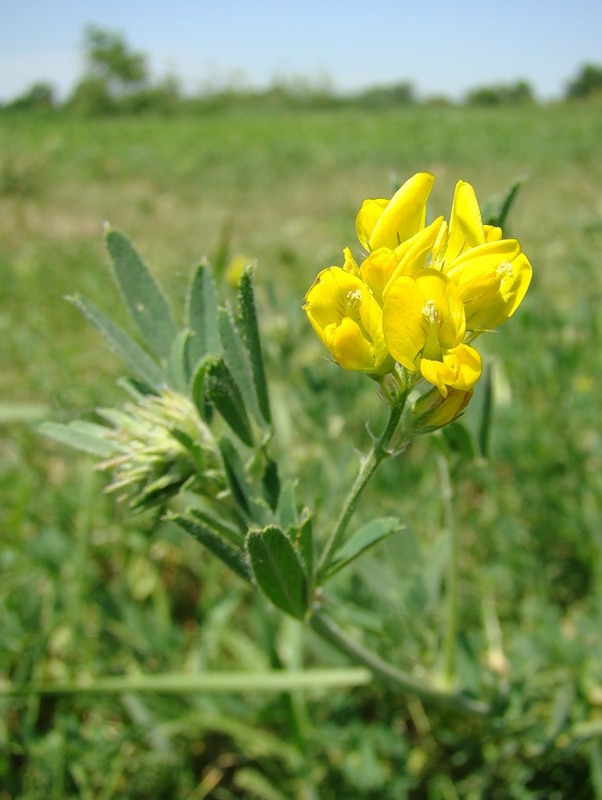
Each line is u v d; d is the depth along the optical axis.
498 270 0.06
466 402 0.06
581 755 0.12
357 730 0.13
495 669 0.13
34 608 0.14
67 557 0.15
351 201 0.70
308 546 0.07
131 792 0.13
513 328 0.19
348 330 0.06
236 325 0.08
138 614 0.14
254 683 0.12
